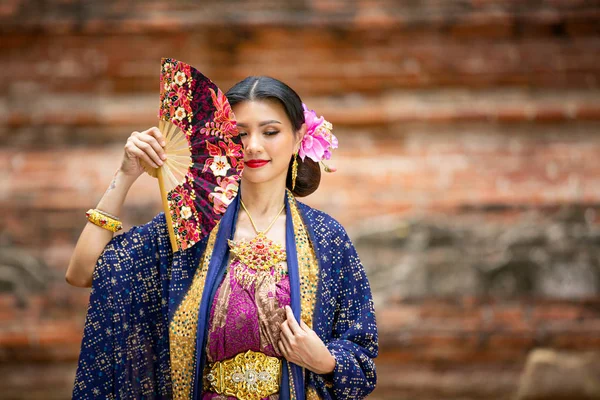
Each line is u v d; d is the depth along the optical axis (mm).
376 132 8711
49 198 8531
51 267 8297
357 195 8461
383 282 7973
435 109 8625
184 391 2754
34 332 8062
